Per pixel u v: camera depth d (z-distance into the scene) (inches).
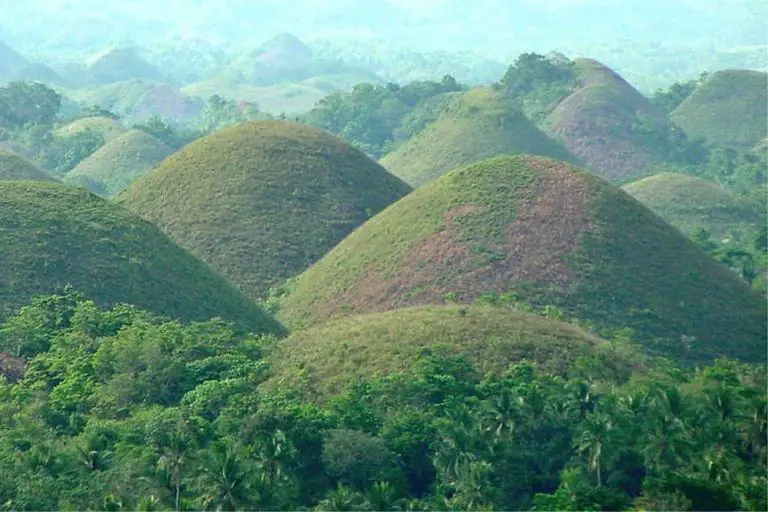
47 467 6865.2
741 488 6466.5
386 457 7042.3
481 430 7170.3
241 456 6560.0
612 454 6939.0
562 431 7313.0
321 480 6943.9
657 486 6373.0
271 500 6348.4
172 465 6599.4
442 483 6899.6
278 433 6998.0
